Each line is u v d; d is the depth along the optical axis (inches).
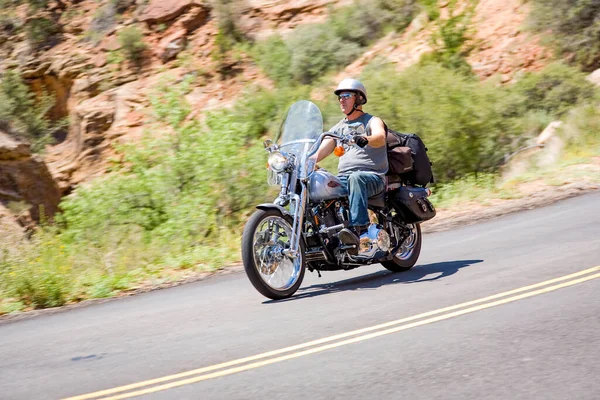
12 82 1755.7
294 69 1589.6
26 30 1903.3
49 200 1120.2
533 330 241.1
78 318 362.0
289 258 354.0
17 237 656.4
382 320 275.9
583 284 298.7
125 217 749.9
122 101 1660.9
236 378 220.1
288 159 354.3
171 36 1775.3
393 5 1625.2
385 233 368.5
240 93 1609.3
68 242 718.5
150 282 471.8
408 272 386.3
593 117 917.8
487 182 747.4
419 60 1407.5
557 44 1295.5
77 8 1937.7
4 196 1070.4
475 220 574.9
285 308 321.4
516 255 389.7
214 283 432.8
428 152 858.8
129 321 331.9
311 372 219.1
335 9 1711.4
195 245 647.8
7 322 385.4
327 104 1280.8
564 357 211.8
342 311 300.8
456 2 1519.4
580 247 386.0
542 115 1070.4
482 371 206.4
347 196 365.1
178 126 809.5
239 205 762.8
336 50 1587.1
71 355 273.0
